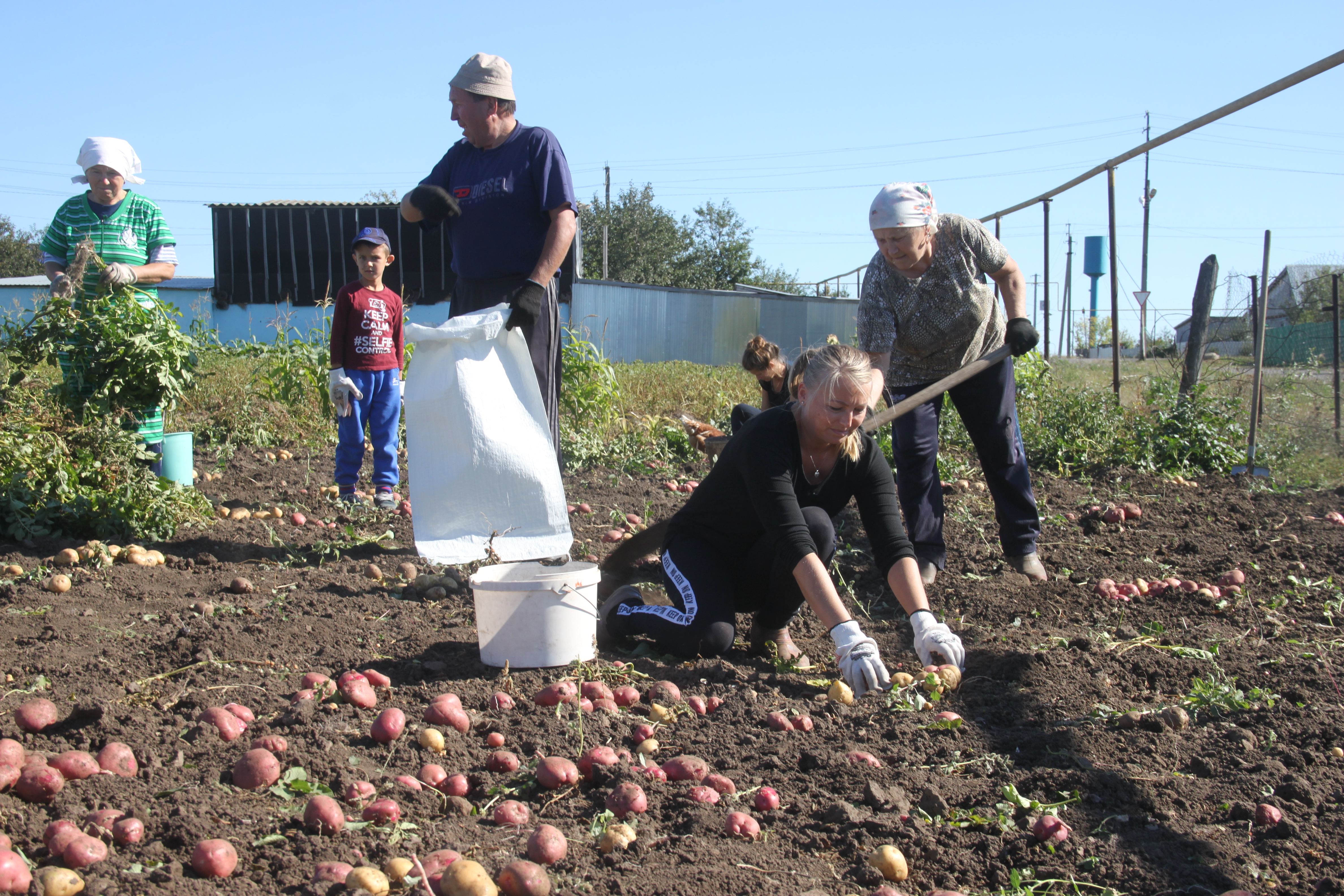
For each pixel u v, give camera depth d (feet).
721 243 169.48
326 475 25.98
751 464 11.81
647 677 11.63
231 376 36.09
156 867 7.06
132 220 20.88
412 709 10.33
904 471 16.44
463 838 7.86
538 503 14.16
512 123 16.34
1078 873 7.72
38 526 17.40
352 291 21.03
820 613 11.39
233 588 14.85
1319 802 8.81
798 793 8.92
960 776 9.36
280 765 8.61
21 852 7.16
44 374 26.61
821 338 103.30
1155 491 25.55
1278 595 15.94
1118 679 12.09
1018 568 17.06
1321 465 27.48
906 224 14.61
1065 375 41.96
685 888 7.19
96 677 11.10
